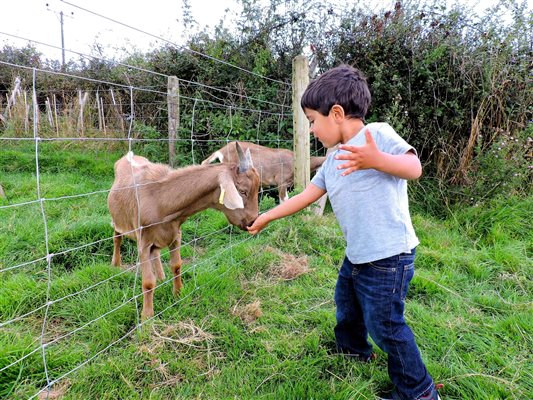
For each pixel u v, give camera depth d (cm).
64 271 338
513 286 320
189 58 788
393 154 156
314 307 282
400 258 168
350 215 173
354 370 217
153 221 270
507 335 247
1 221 414
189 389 204
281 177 593
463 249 389
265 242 393
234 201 255
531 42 546
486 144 508
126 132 879
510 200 459
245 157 284
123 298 283
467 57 523
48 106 939
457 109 525
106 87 1039
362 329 214
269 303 285
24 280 297
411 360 177
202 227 438
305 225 414
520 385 205
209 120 712
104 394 196
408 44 561
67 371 215
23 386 201
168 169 297
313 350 234
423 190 520
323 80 168
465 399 196
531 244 385
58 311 270
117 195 303
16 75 1174
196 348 236
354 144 166
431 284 307
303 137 454
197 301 282
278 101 696
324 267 342
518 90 521
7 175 651
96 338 242
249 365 221
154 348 230
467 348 237
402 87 544
